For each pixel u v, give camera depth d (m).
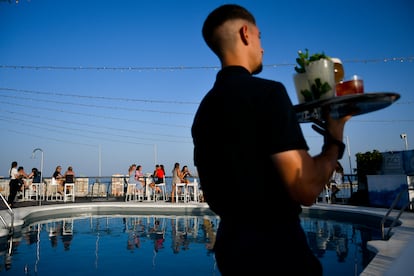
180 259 5.20
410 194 8.47
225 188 0.94
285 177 0.82
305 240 0.93
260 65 1.15
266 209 0.88
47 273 4.43
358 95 0.84
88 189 17.50
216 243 1.04
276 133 0.83
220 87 1.02
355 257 4.87
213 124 0.99
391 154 9.76
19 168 13.09
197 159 1.11
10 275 4.32
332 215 9.19
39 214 10.11
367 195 10.20
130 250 5.86
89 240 6.80
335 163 0.91
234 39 1.09
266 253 0.87
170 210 11.70
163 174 14.34
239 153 0.89
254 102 0.89
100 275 4.34
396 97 0.87
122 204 12.08
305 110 1.01
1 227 6.99
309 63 0.97
